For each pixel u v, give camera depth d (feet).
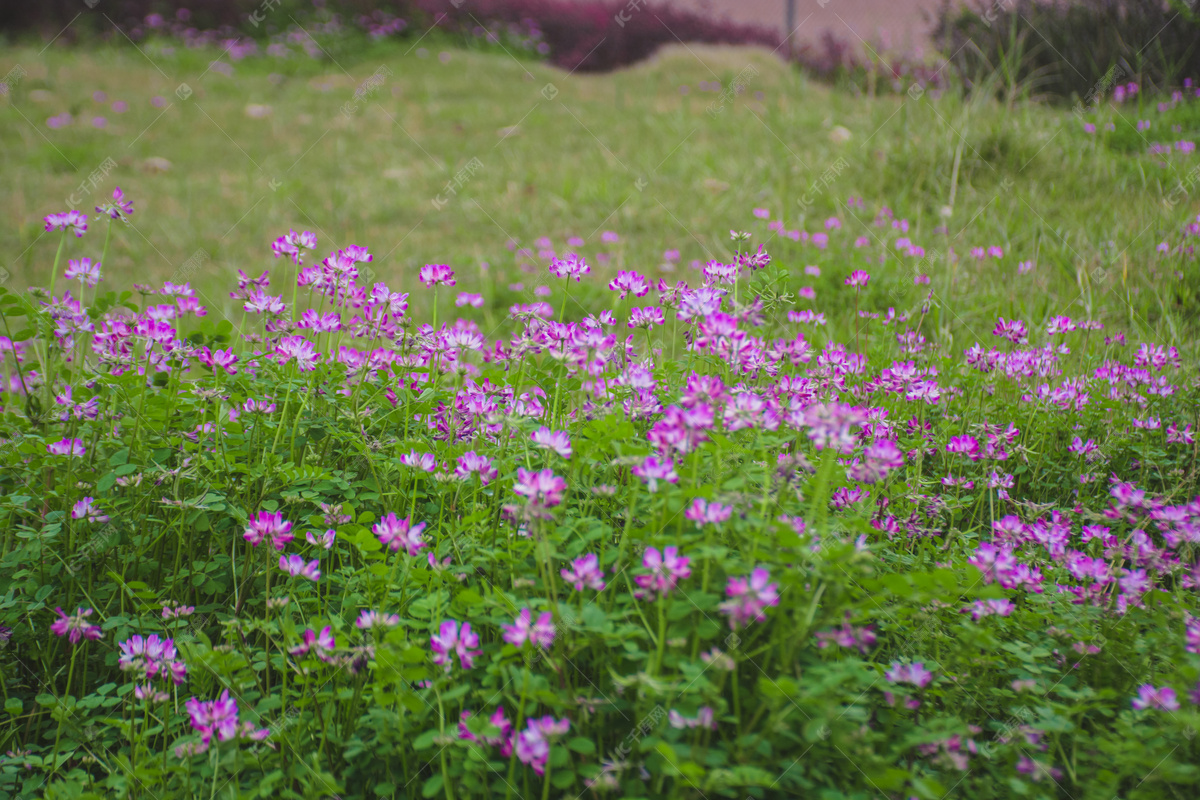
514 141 29.78
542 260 18.40
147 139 30.40
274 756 5.60
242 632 6.35
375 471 7.95
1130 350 11.93
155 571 7.54
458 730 4.99
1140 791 4.96
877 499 7.66
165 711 5.88
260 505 7.63
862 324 13.07
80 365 9.05
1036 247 15.58
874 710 5.71
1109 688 5.81
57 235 20.84
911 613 5.52
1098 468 9.31
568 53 44.55
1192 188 16.94
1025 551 7.51
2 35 44.34
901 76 26.58
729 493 5.26
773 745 4.90
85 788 5.81
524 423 6.92
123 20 45.65
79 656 7.16
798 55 36.19
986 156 20.31
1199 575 6.61
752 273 8.18
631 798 4.74
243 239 20.99
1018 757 5.33
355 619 6.61
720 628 5.01
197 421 8.52
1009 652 5.99
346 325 9.03
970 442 8.69
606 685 5.41
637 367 7.29
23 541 7.64
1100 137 20.53
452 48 45.73
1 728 6.59
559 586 6.09
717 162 24.07
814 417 5.32
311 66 41.83
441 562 6.07
